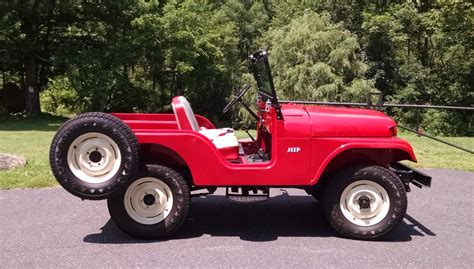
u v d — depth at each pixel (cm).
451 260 438
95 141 454
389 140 487
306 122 484
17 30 2131
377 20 2302
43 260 430
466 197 664
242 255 445
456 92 2364
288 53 2220
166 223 480
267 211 593
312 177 484
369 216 491
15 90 2638
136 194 481
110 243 475
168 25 2347
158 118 580
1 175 723
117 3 2278
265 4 3262
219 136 529
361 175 484
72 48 2458
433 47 2473
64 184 450
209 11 2861
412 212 592
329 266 419
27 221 539
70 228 518
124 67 2486
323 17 2317
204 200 642
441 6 2167
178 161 489
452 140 1273
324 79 2116
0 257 436
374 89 2241
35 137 1392
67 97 2861
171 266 418
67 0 2192
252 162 501
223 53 2742
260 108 557
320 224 543
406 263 429
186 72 2541
